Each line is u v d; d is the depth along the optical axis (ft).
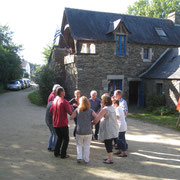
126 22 52.42
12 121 29.09
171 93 40.11
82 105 14.43
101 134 14.70
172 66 43.14
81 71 43.50
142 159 16.21
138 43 47.88
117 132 14.78
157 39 50.80
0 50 79.87
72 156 16.44
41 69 51.39
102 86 45.42
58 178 12.62
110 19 51.42
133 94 58.23
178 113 37.73
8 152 16.92
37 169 13.85
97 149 18.38
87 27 46.47
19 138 20.94
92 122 14.67
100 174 13.33
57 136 17.30
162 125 29.40
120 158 16.31
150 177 13.09
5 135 21.88
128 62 47.67
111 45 45.83
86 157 14.88
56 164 14.75
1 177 12.56
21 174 13.05
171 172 13.93
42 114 36.04
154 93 44.83
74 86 45.01
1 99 57.98
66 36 55.26
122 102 17.35
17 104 48.88
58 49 53.62
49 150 17.56
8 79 92.27
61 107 15.19
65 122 15.40
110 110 14.49
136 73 48.67
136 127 27.91
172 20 59.41
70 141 20.62
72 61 44.80
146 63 49.55
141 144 20.27
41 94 49.75
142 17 56.24
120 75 46.93
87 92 44.06
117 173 13.55
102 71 45.27
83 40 43.09
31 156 16.17
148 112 41.52
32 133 23.00
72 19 46.85
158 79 43.52
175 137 23.15
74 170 13.83
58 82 52.11
